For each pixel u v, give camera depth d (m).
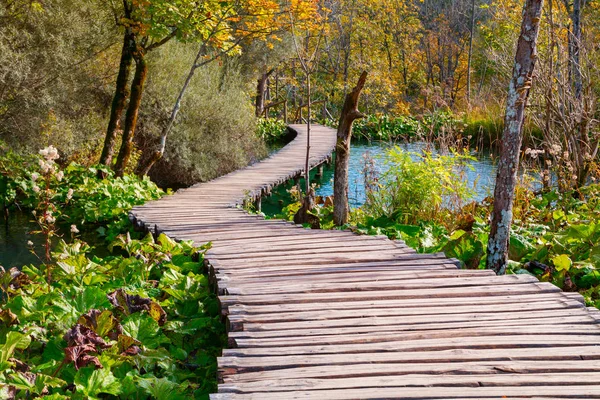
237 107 16.34
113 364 3.55
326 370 3.22
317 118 31.98
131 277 5.30
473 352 3.39
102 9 12.34
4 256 7.64
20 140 11.31
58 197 10.12
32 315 4.04
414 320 3.91
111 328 3.77
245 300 4.36
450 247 5.74
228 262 5.63
